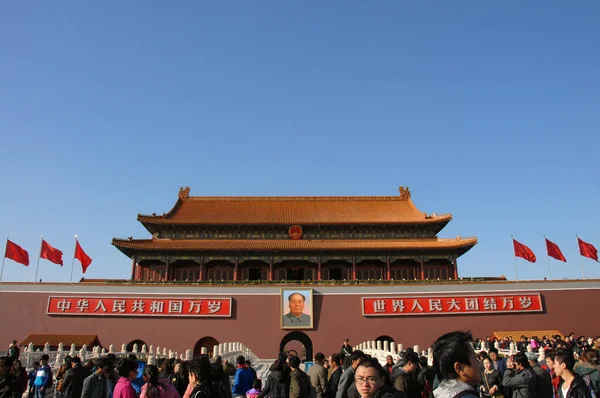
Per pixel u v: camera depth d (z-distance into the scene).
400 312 70.19
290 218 82.62
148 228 80.94
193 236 80.38
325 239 80.50
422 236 81.56
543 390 16.45
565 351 13.77
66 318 68.38
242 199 90.88
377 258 77.50
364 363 9.62
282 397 19.28
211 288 70.56
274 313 70.00
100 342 67.56
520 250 73.94
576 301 71.38
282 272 78.75
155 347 67.81
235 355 53.34
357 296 70.94
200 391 12.68
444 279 75.75
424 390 16.86
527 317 70.56
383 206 89.25
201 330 68.75
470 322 70.06
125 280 73.75
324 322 69.75
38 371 26.97
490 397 17.67
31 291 69.19
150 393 13.66
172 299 69.75
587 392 13.14
